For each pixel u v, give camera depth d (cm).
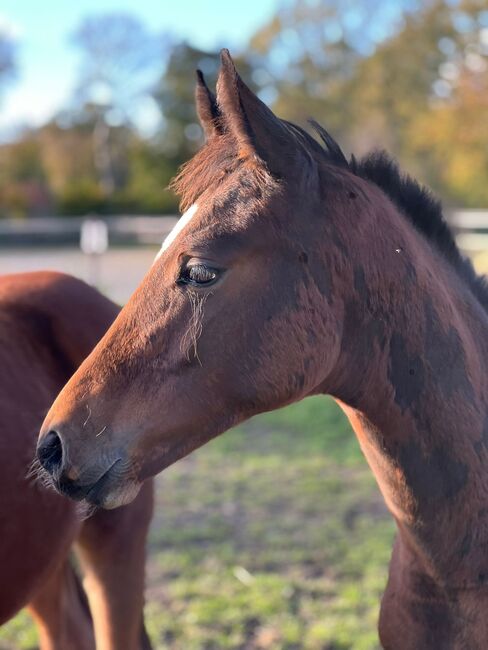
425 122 2397
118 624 248
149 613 356
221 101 159
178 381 156
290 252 158
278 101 3584
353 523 454
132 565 249
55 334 250
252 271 156
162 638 338
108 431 155
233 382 158
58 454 156
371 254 166
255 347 157
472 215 1485
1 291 253
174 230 165
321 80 3578
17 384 225
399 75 3134
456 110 2144
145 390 156
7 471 207
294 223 159
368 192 172
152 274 161
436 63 3062
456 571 174
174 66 3325
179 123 3338
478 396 177
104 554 243
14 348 234
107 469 154
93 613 254
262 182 160
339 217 164
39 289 256
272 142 157
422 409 170
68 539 228
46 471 157
